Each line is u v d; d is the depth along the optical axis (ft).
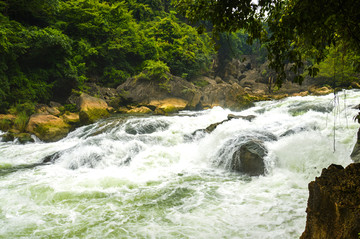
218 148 27.22
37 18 63.57
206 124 44.14
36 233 13.57
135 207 16.60
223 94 71.31
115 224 14.42
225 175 22.67
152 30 94.22
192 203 16.87
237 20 8.05
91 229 13.92
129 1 99.60
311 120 32.83
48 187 20.02
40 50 52.54
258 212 15.11
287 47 8.30
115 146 29.12
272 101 64.54
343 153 21.42
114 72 76.07
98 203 17.30
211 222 14.26
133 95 66.95
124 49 81.25
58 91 59.36
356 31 7.32
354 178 7.61
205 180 21.36
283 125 32.48
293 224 13.58
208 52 98.89
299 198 16.81
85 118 46.09
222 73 120.26
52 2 59.06
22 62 53.01
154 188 19.83
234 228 13.52
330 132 27.32
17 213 15.92
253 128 30.71
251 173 22.30
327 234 7.33
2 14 53.52
